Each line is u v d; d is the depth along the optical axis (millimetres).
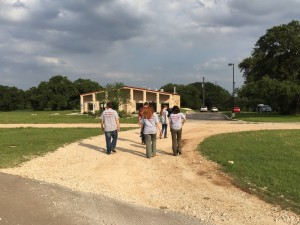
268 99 49625
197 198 7586
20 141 16562
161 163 11352
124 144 15719
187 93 116500
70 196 7617
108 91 47375
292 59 44875
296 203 7090
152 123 12320
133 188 8375
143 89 65562
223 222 6207
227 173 9680
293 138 17609
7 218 6223
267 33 46656
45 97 112125
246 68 62031
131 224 6035
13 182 8742
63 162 11469
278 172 9508
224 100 119188
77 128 25344
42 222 6066
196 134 19984
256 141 16234
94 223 6059
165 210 6812
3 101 116062
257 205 7066
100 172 10031
